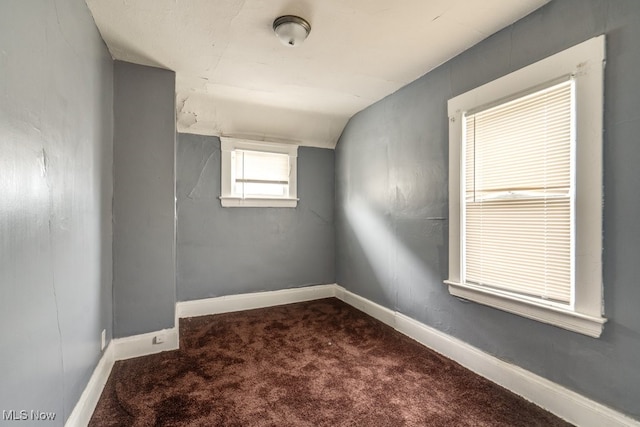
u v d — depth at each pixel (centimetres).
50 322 113
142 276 226
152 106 229
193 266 317
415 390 178
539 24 162
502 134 183
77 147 144
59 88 122
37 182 104
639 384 127
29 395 97
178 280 310
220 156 327
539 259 164
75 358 138
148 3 160
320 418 154
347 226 356
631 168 129
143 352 224
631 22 129
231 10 166
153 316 229
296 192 362
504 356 182
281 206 356
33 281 100
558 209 156
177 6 162
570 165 151
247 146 337
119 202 219
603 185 137
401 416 156
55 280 117
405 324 260
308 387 182
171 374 196
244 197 334
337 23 178
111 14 168
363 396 173
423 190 243
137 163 224
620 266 133
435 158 231
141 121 225
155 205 229
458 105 210
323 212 379
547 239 161
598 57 138
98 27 179
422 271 244
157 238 230
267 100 302
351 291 349
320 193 378
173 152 236
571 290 150
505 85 179
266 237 350
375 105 305
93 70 170
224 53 212
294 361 214
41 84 107
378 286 300
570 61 148
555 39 155
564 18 151
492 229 189
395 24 179
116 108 218
